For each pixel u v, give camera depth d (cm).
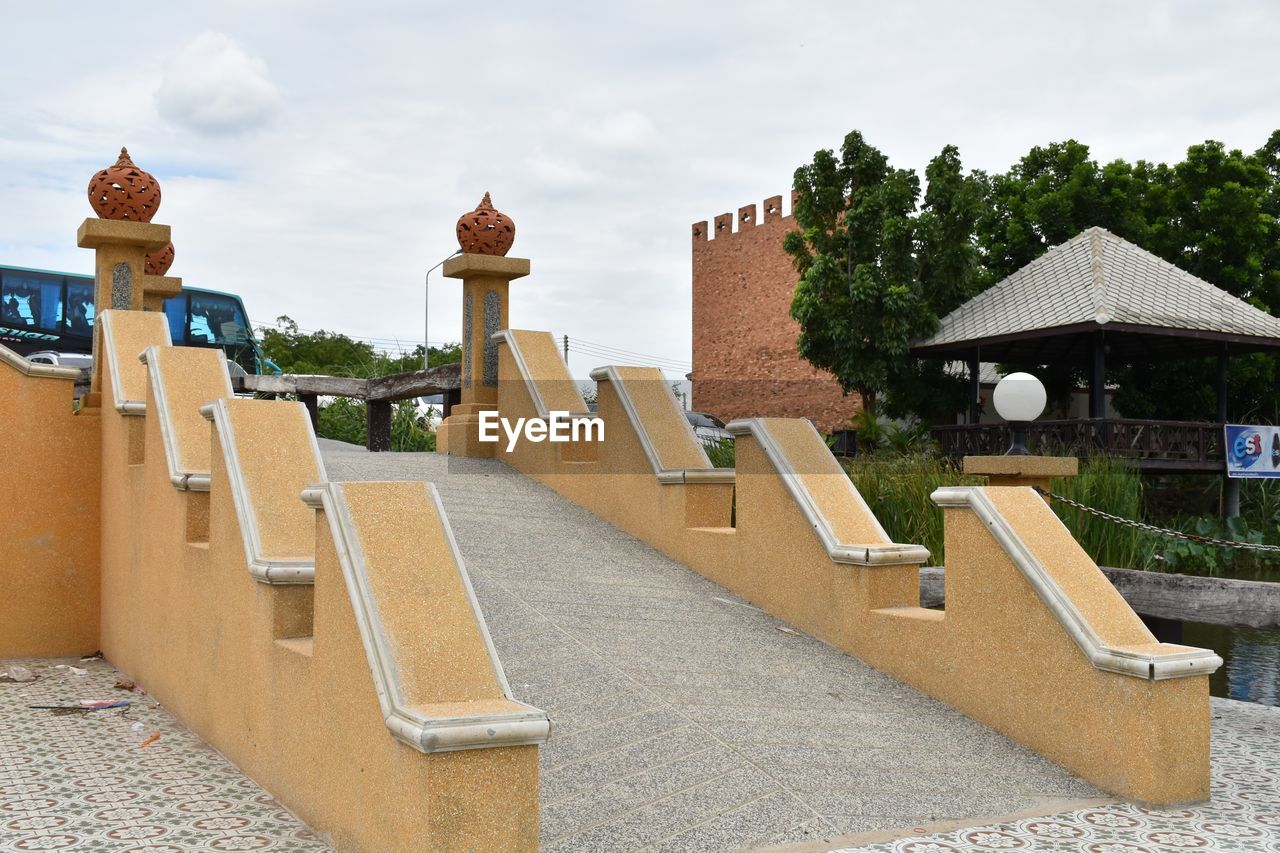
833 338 2444
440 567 459
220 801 530
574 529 967
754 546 841
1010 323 2269
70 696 766
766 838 473
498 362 1207
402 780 400
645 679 650
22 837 474
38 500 917
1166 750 547
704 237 4225
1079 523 1200
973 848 471
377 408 1514
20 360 909
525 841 397
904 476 1227
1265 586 807
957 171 2525
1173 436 2097
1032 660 616
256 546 555
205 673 643
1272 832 504
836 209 2584
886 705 666
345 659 455
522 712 400
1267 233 2778
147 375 785
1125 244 2453
